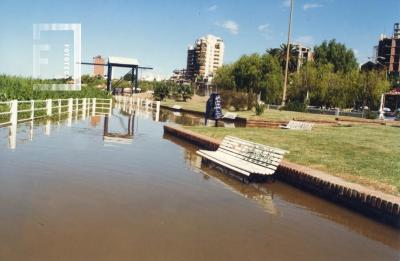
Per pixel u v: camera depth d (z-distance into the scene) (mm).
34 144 13273
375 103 57750
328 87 60406
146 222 6641
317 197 9258
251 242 6184
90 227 6211
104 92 47062
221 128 20359
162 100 67562
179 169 11109
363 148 14398
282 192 9547
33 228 6004
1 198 7281
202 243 5961
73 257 5152
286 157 12219
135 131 19766
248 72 70250
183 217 7051
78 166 10383
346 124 27781
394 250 6359
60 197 7613
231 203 8242
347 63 83312
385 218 7691
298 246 6195
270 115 36344
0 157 10781
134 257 5293
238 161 11430
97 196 7863
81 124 21109
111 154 12547
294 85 64938
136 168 10750
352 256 5996
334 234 6906
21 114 21188
